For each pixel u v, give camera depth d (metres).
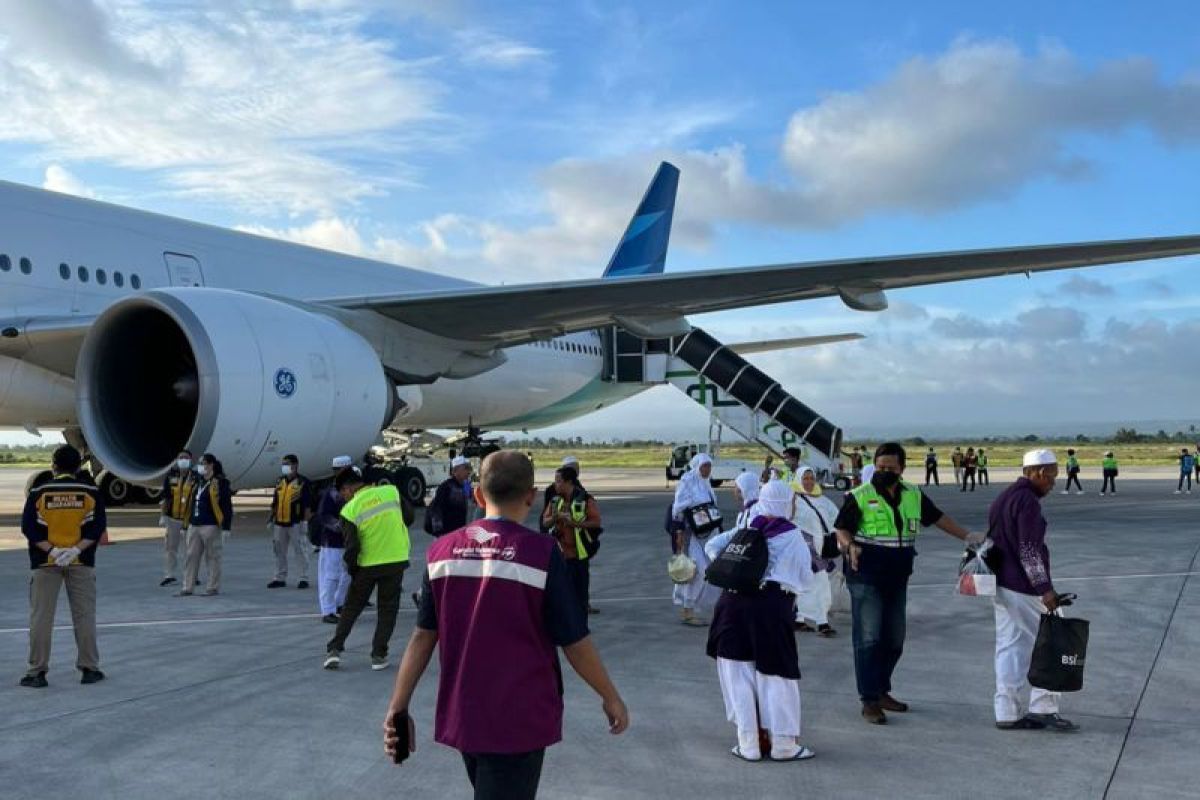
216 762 4.57
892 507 5.38
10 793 4.15
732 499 23.47
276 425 12.09
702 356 24.84
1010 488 5.20
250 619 8.20
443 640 2.77
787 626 4.69
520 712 2.68
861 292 14.09
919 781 4.35
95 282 13.91
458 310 14.48
